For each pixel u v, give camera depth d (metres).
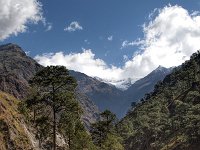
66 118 36.44
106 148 65.31
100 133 66.69
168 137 188.62
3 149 68.50
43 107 36.09
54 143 36.78
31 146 74.88
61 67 36.16
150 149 196.50
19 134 75.31
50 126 36.62
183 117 183.88
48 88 36.12
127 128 192.75
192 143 157.38
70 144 58.56
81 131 60.50
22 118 83.12
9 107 86.31
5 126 74.62
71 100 35.91
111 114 67.00
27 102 35.81
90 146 61.75
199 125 160.12
